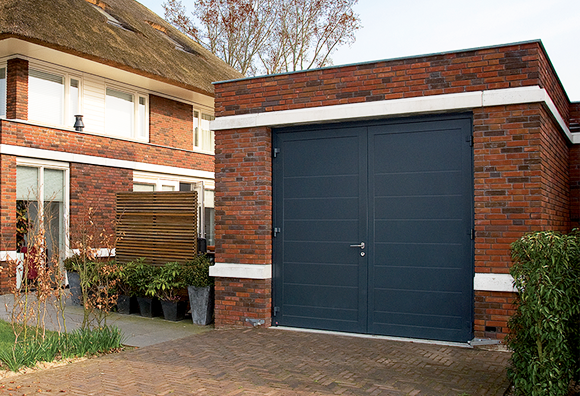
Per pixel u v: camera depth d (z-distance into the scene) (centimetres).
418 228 718
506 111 658
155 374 562
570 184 964
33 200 1251
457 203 696
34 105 1298
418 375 551
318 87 771
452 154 701
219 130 834
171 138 1720
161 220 957
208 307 852
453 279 695
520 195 646
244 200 814
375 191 746
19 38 1146
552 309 436
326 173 780
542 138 661
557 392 439
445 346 670
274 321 808
